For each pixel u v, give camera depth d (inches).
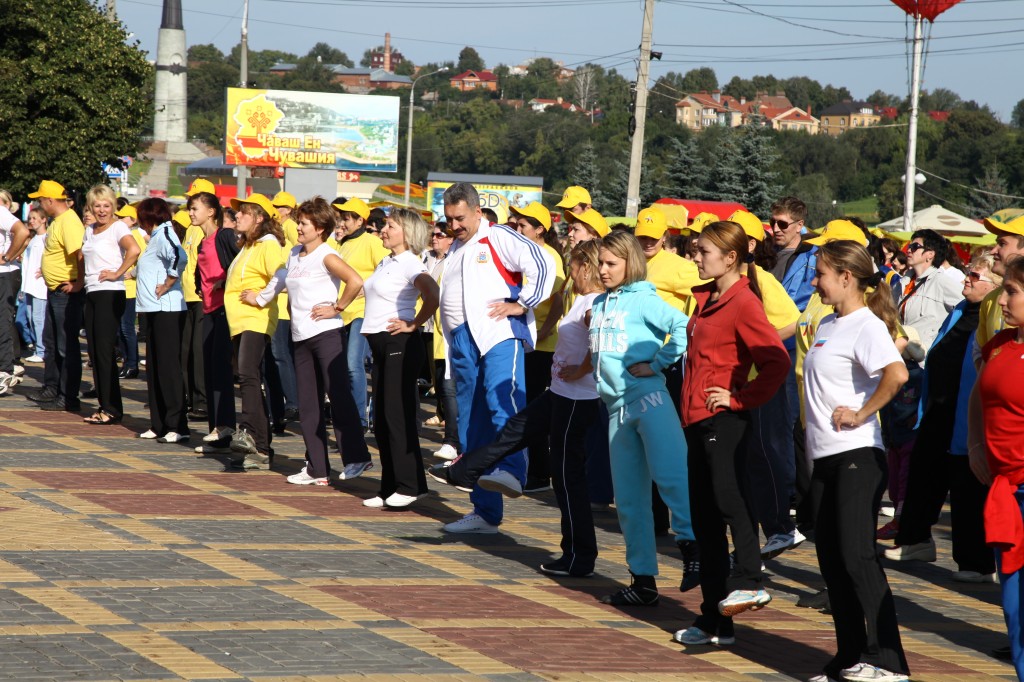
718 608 235.9
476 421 351.3
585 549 299.7
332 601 256.5
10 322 581.3
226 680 199.6
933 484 339.0
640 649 238.7
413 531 343.0
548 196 4564.5
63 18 1562.5
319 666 210.7
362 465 398.0
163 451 451.2
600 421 391.5
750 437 239.8
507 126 5241.1
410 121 2524.6
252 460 425.7
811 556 349.4
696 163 2481.5
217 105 6870.1
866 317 222.7
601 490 395.9
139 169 4099.4
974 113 4480.8
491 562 310.2
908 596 307.0
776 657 240.5
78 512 332.2
